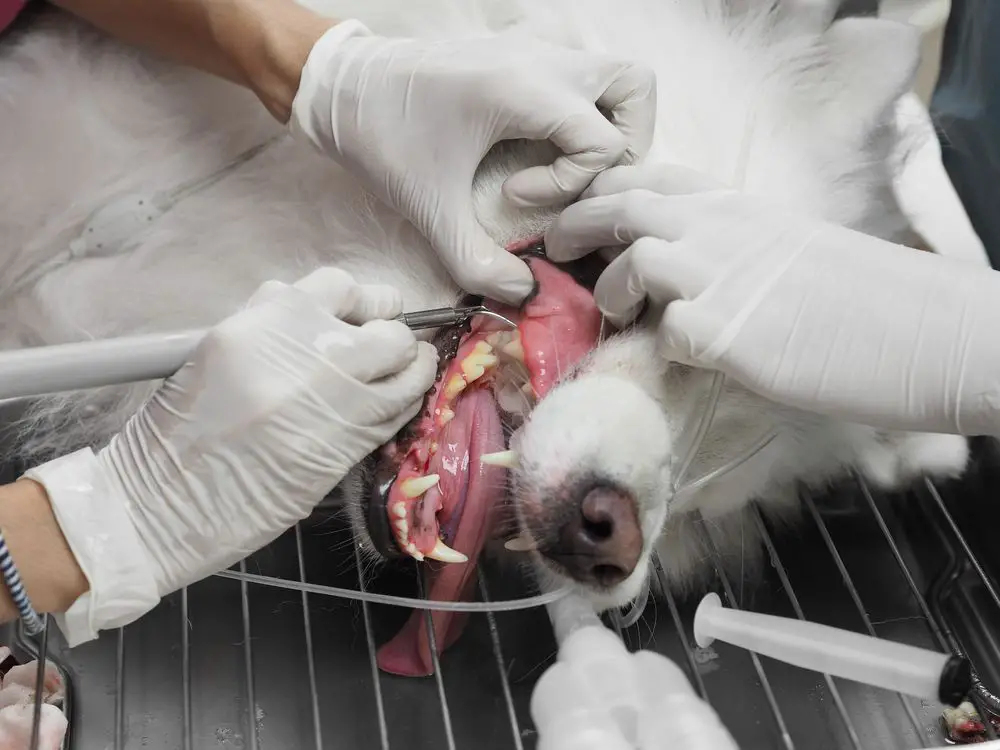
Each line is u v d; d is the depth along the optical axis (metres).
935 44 0.65
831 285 0.41
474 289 0.47
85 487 0.40
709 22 0.55
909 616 0.54
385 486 0.46
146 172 0.53
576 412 0.42
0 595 0.39
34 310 0.52
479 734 0.50
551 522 0.41
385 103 0.47
